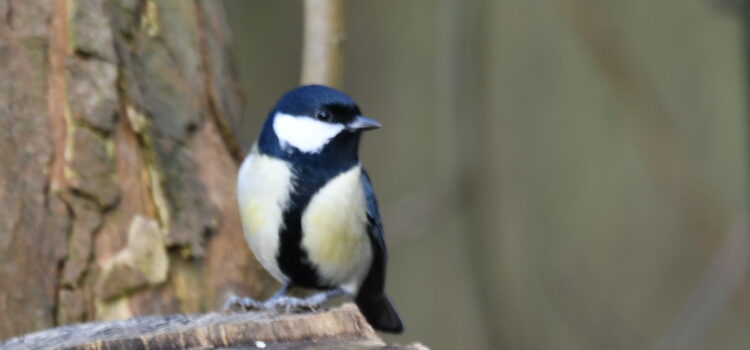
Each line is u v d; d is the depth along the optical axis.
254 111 13.37
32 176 6.95
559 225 14.00
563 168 14.03
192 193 7.44
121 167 7.20
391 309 7.71
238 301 5.82
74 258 6.95
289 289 7.29
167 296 7.16
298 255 6.91
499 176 14.08
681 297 13.43
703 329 10.40
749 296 11.15
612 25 11.97
